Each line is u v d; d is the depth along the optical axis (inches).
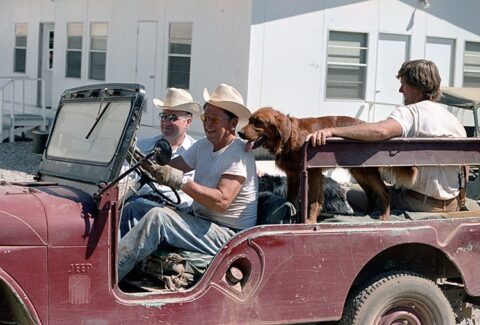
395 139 229.1
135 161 211.8
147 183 221.9
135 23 797.9
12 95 879.7
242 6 657.6
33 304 186.1
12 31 1050.7
